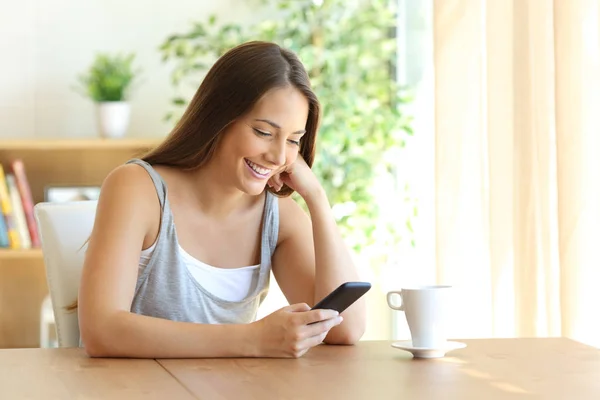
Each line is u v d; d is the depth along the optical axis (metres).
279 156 1.99
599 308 2.34
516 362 1.71
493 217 2.74
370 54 4.25
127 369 1.66
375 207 4.09
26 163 4.20
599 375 1.58
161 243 2.10
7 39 4.23
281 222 2.30
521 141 2.61
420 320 1.78
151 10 4.29
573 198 2.33
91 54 4.27
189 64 4.14
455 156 2.97
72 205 2.36
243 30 4.31
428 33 3.83
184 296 2.15
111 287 1.89
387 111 4.11
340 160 4.12
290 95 1.98
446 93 2.99
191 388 1.48
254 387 1.48
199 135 2.08
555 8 2.36
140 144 4.00
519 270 2.63
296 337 1.76
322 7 4.19
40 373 1.62
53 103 4.26
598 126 2.34
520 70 2.61
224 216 2.20
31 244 4.08
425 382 1.52
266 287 2.30
